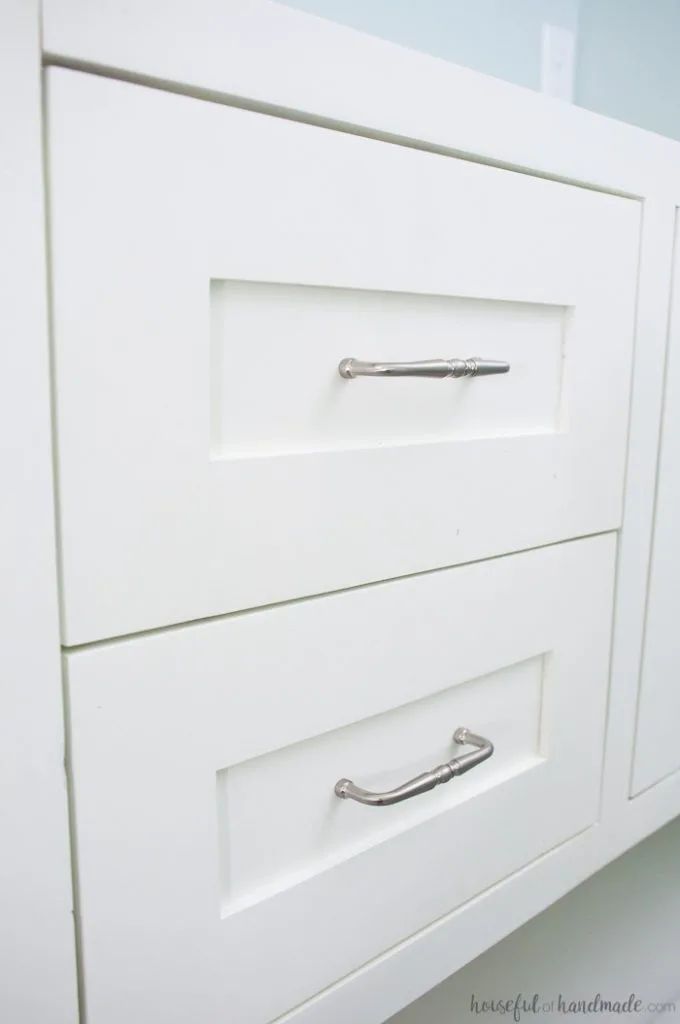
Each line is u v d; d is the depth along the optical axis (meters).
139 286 0.31
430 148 0.41
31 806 0.32
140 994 0.36
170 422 0.33
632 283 0.54
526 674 0.54
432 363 0.40
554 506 0.52
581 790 0.59
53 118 0.29
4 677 0.30
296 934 0.42
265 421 0.37
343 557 0.41
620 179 0.52
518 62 0.80
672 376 0.59
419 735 0.48
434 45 0.73
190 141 0.32
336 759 0.43
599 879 0.90
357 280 0.39
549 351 0.51
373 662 0.43
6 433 0.29
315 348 0.39
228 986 0.39
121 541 0.32
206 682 0.36
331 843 0.44
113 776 0.34
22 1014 0.32
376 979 0.47
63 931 0.33
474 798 0.51
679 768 0.68
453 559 0.47
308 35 0.35
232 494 0.36
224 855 0.39
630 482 0.58
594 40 0.87
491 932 0.54
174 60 0.31
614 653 0.59
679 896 1.00
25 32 0.28
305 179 0.36
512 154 0.45
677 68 0.97
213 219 0.33
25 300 0.29
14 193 0.28
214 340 0.35
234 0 0.33
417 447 0.43
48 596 0.31
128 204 0.31
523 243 0.47
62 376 0.30
